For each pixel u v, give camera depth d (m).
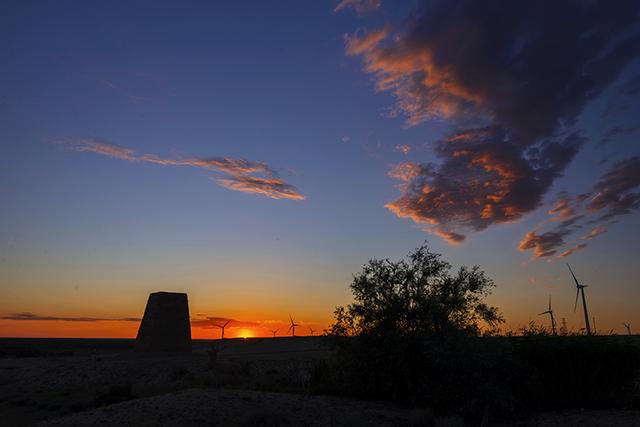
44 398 41.91
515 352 25.06
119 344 173.75
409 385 24.23
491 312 27.34
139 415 19.56
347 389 27.03
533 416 22.11
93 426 18.53
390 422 20.94
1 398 42.44
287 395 24.25
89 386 45.69
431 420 20.48
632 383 23.94
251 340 135.38
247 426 18.80
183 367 49.72
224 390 24.20
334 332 28.45
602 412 21.92
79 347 139.25
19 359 76.56
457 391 22.66
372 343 26.86
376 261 28.72
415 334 26.02
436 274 28.16
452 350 23.50
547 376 24.34
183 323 73.00
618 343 24.62
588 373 23.94
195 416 19.50
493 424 21.08
